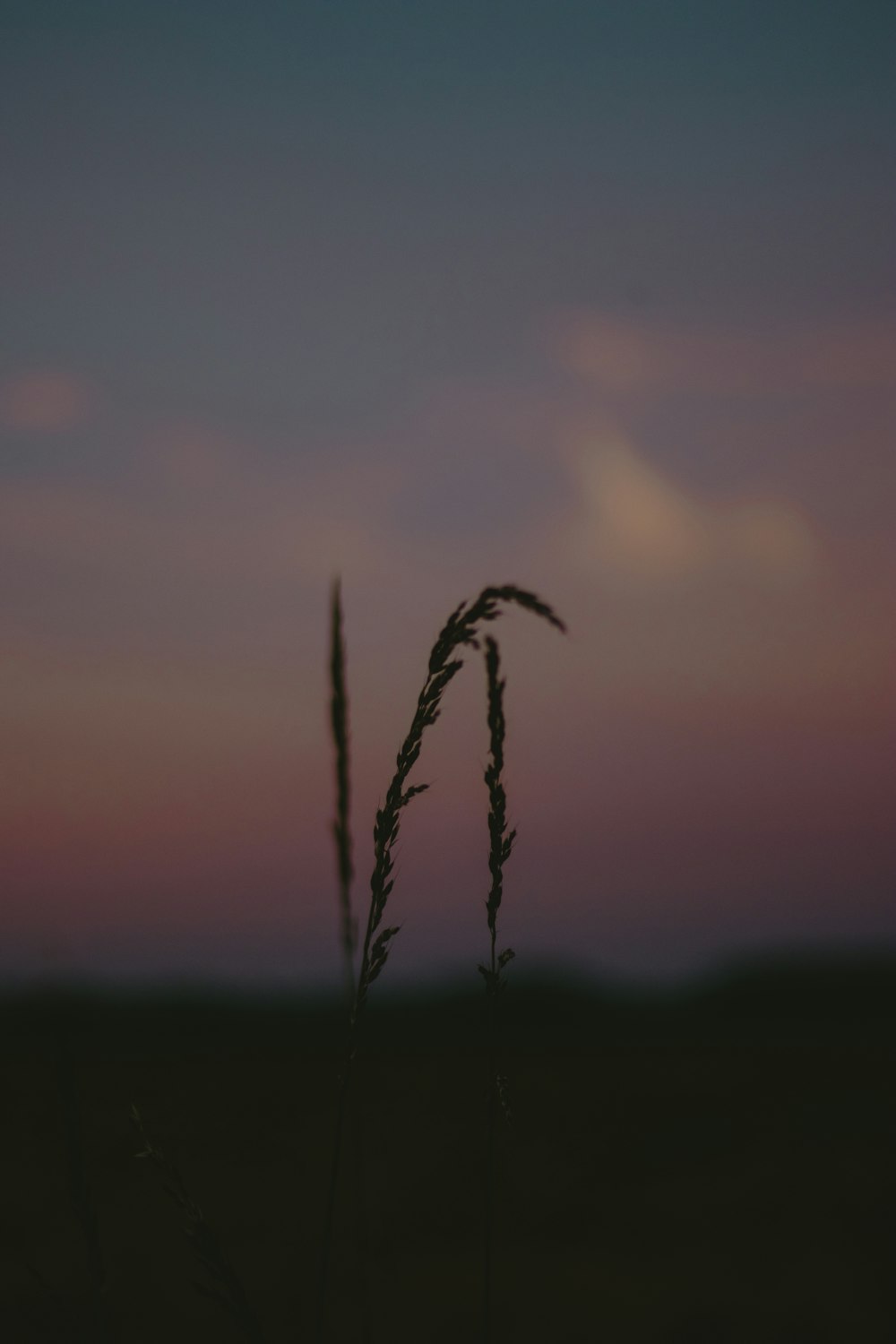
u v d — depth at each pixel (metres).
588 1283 8.45
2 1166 11.39
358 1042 1.04
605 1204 10.39
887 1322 7.27
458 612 1.10
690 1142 12.39
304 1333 7.47
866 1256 8.59
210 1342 6.80
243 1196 10.97
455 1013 19.97
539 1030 22.23
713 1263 8.78
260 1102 14.88
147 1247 8.82
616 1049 19.09
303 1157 12.50
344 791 1.04
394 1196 10.91
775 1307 7.70
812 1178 10.62
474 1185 11.15
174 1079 16.61
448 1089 15.52
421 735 1.07
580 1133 12.73
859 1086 14.38
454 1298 8.31
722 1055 17.98
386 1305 8.16
